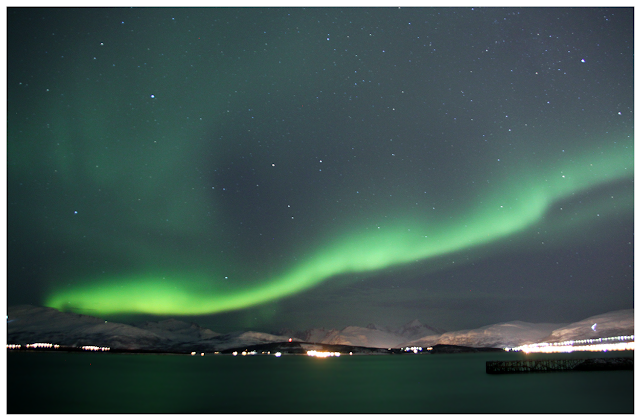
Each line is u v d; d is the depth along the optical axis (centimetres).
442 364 9969
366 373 6862
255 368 8625
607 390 3734
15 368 7675
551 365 5434
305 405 3316
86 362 10550
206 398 3694
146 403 3419
